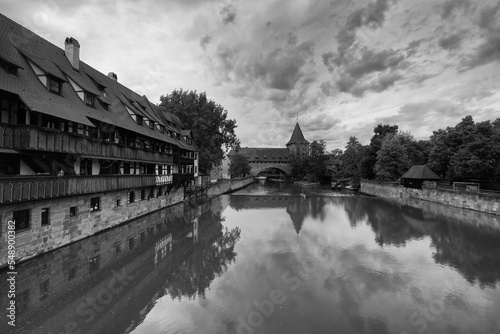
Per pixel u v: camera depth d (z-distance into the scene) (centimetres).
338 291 1144
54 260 1326
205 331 862
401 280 1255
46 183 1291
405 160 5016
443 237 1994
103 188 1792
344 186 7112
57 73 1655
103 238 1753
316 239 1948
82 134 1714
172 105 4516
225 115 4878
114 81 2842
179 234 2056
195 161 4378
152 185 2555
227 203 3891
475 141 3225
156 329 869
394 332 867
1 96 1236
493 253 1630
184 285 1195
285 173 11731
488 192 2981
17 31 1655
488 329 884
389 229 2259
